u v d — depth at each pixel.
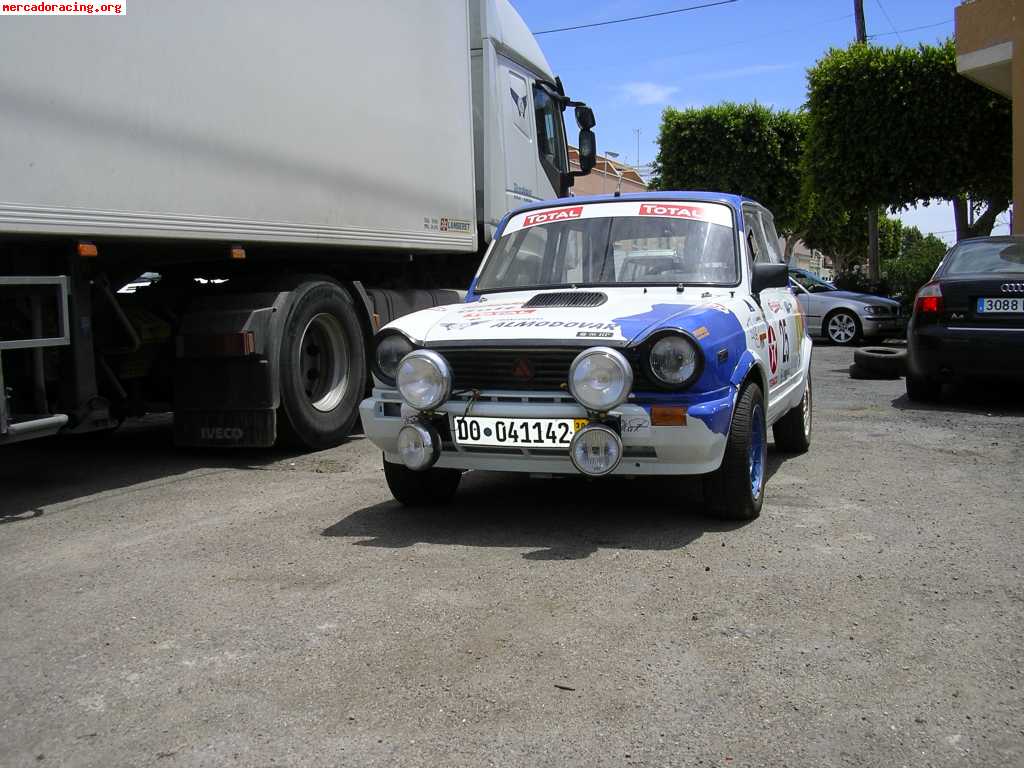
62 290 5.34
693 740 2.57
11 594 3.84
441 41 8.35
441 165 8.37
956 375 8.45
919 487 5.50
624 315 4.44
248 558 4.25
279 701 2.83
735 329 4.61
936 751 2.51
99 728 2.69
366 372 7.66
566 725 2.66
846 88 19.03
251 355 6.39
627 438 4.16
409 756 2.51
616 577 3.88
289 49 6.48
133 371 6.70
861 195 19.66
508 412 4.29
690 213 5.54
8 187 4.59
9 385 5.29
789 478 5.77
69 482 6.05
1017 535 4.48
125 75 5.23
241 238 6.10
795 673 2.97
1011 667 3.00
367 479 5.96
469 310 4.95
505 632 3.32
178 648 3.24
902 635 3.26
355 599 3.68
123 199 5.23
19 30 4.62
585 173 10.73
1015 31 13.75
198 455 6.98
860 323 16.62
